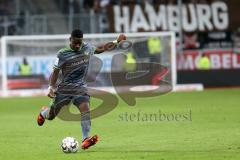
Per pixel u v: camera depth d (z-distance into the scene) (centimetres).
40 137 4391
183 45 9744
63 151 3559
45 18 9738
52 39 8906
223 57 9562
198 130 4584
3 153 3622
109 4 9994
